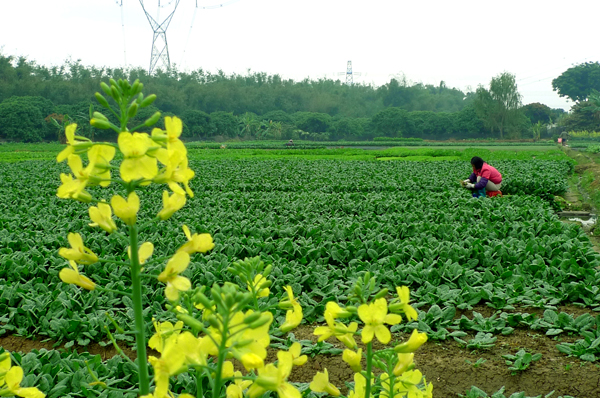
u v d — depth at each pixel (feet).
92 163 5.36
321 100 447.01
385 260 25.90
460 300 20.84
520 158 111.86
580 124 316.81
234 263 7.29
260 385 4.99
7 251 27.84
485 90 338.75
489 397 14.29
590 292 20.92
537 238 29.17
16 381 6.16
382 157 139.85
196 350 5.26
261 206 45.24
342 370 15.79
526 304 20.62
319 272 24.45
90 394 12.75
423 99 485.97
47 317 19.20
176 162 5.51
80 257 5.88
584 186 71.10
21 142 281.33
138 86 5.80
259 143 297.33
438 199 45.16
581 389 14.43
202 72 471.21
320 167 91.20
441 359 16.47
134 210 5.59
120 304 21.43
